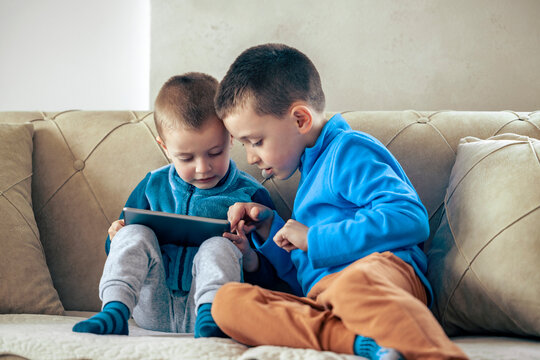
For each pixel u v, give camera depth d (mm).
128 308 1099
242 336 960
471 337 1228
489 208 1243
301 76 1316
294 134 1312
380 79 2271
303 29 2303
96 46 2455
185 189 1501
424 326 806
